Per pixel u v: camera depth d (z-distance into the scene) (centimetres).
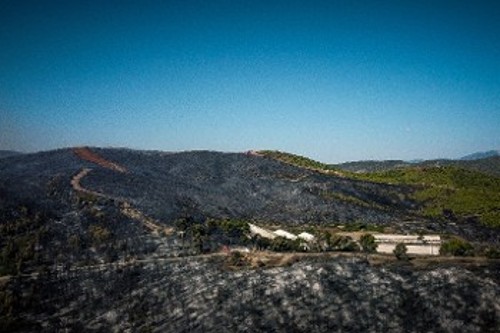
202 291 8681
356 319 7938
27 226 10662
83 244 10300
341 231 13862
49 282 8912
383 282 8650
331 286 8581
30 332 7888
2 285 8631
